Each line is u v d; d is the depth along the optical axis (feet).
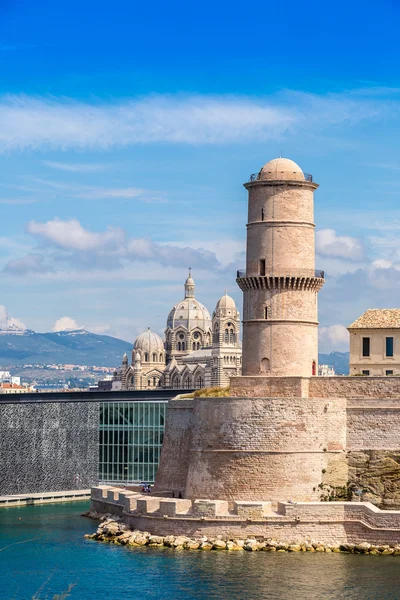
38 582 382.01
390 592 359.87
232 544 419.95
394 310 565.12
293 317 495.41
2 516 528.22
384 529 414.82
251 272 499.51
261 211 497.87
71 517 521.65
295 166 501.56
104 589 369.91
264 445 445.37
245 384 471.21
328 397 458.09
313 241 503.20
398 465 440.86
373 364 555.69
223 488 447.83
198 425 461.37
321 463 445.37
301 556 407.85
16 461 630.74
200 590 365.61
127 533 443.73
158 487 503.61
